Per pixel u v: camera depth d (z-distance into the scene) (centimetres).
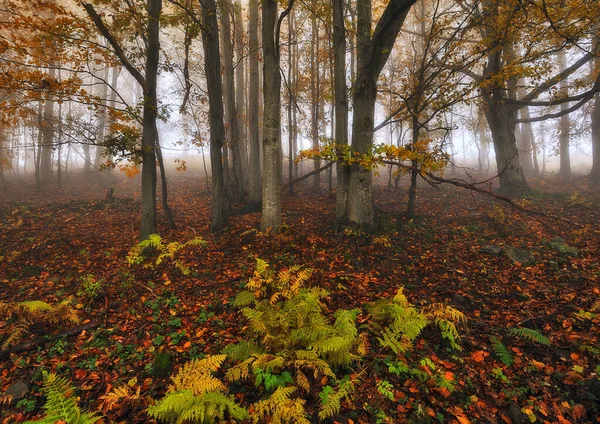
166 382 374
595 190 1497
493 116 1467
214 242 876
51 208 1328
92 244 902
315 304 440
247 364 346
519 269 667
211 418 282
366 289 603
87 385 378
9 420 331
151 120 859
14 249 847
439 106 949
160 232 989
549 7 911
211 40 956
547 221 1007
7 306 469
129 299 584
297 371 344
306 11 1485
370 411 324
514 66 875
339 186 946
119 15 802
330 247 807
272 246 793
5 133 1811
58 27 714
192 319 516
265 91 858
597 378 347
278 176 888
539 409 323
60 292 612
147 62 855
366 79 844
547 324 466
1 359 425
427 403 338
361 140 866
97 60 831
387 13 754
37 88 736
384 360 389
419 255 771
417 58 1639
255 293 533
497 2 888
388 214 1114
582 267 650
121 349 443
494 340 427
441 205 1315
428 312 464
